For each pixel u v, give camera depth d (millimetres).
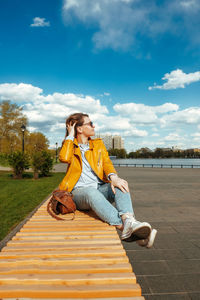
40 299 1170
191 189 10977
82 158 2648
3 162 33188
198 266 3006
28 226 2080
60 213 2484
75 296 1181
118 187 2197
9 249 1573
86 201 2277
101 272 1350
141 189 11016
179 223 5125
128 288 1208
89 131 2742
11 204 7168
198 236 4207
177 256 3324
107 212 2064
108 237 1819
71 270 1334
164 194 9469
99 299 1168
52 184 13031
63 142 2652
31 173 21781
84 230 1976
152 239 1774
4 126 47219
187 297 2328
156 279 2684
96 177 2652
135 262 3139
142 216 5801
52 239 1777
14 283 1236
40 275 1295
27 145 51031
